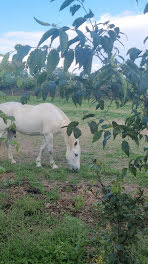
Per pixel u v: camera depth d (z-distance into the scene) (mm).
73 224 4469
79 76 1434
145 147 1982
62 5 1161
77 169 7648
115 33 1326
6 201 5465
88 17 1246
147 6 1297
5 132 8195
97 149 10617
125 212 2600
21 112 8055
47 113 7922
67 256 3703
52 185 6652
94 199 5703
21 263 3617
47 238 4086
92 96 1529
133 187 6562
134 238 2707
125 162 8914
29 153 9914
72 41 1245
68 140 7727
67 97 1501
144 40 1376
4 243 3984
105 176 7379
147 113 1652
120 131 1534
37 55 1203
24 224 4562
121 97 1559
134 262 2838
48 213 5102
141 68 1430
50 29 1154
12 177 6957
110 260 2742
